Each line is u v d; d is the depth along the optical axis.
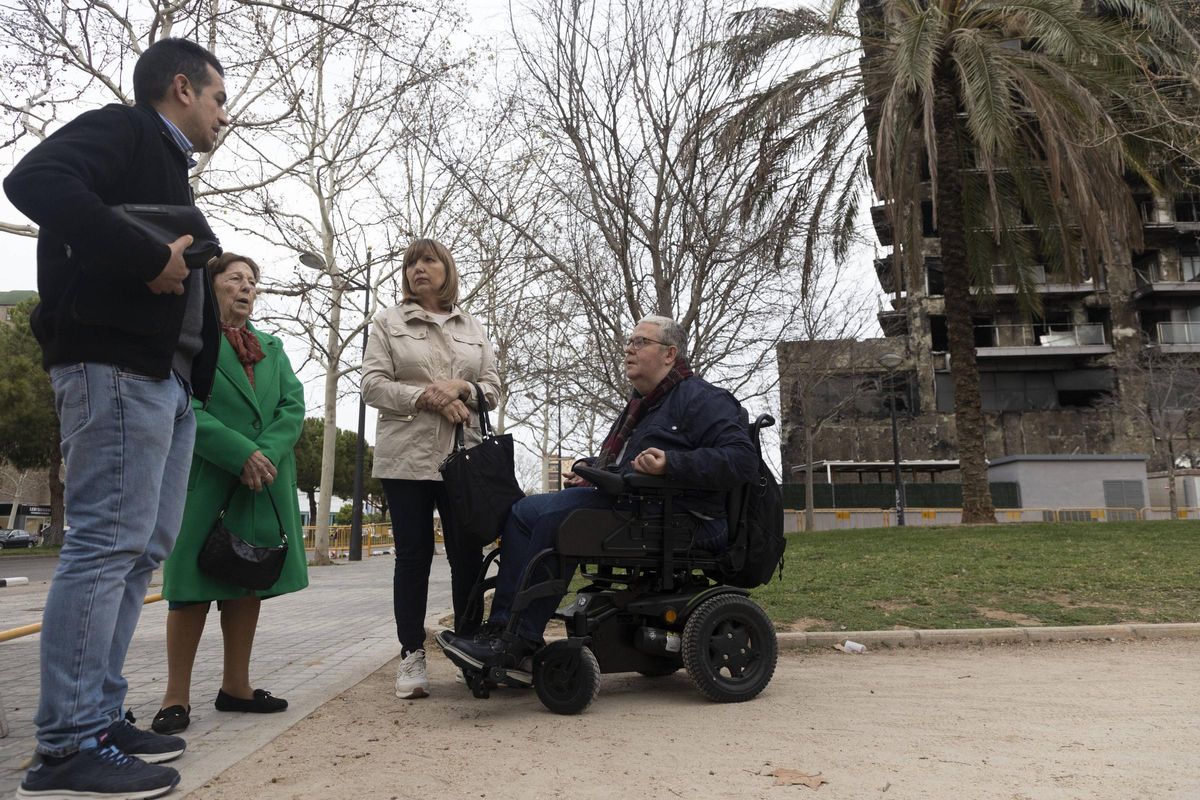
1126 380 39.34
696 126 9.21
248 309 3.64
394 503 4.01
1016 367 41.25
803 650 5.54
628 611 3.67
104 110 2.47
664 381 4.02
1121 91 12.80
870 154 14.82
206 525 3.28
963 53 13.35
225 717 3.45
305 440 53.59
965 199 16.69
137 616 2.83
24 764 2.78
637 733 3.09
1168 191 15.42
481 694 3.75
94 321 2.38
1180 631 5.89
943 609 6.50
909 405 40.53
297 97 10.52
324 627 7.00
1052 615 6.28
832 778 2.46
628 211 9.37
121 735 2.72
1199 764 2.59
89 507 2.42
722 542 3.86
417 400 3.94
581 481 4.06
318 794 2.38
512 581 3.62
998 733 3.03
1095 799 2.24
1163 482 36.81
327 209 18.47
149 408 2.50
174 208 2.43
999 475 36.53
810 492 30.48
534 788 2.40
